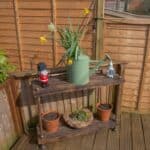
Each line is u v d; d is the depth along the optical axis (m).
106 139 1.80
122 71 1.80
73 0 1.63
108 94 1.99
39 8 1.68
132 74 1.89
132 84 1.94
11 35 1.81
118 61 1.80
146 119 2.02
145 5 1.91
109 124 1.83
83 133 1.76
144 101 2.01
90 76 1.69
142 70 1.86
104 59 1.77
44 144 1.71
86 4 1.63
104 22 1.71
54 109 1.92
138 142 1.77
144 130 1.90
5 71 1.62
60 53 1.81
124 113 2.09
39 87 1.54
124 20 1.68
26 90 1.78
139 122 1.98
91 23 1.68
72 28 1.70
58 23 1.71
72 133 1.73
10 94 1.68
